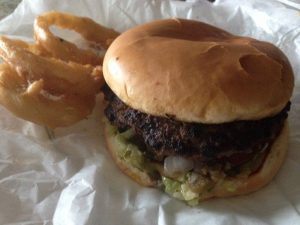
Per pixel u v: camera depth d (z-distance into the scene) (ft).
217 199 0.53
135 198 0.52
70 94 0.58
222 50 0.49
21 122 0.58
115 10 0.72
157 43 0.51
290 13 0.68
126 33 0.55
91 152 0.57
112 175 0.54
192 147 0.49
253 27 0.70
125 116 0.52
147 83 0.48
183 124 0.48
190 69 0.47
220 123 0.48
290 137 0.60
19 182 0.51
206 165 0.51
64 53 0.62
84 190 0.51
